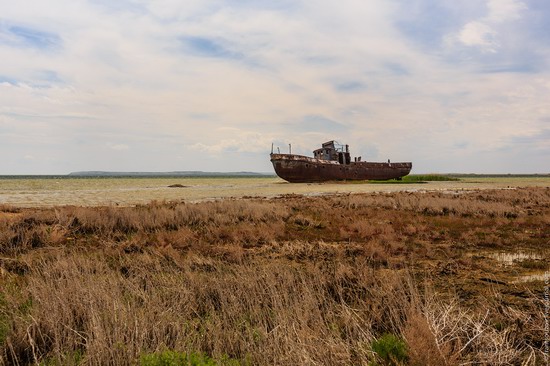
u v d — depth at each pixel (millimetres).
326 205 24641
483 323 6141
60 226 14930
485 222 18672
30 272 9117
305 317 6145
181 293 7184
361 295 7508
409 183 69188
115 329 5469
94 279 7750
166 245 12820
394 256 11688
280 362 5039
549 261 11070
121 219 16453
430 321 5746
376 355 5297
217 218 18016
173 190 45344
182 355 4891
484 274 9578
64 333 5664
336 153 80375
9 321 6008
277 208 21375
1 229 13375
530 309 6828
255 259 11070
